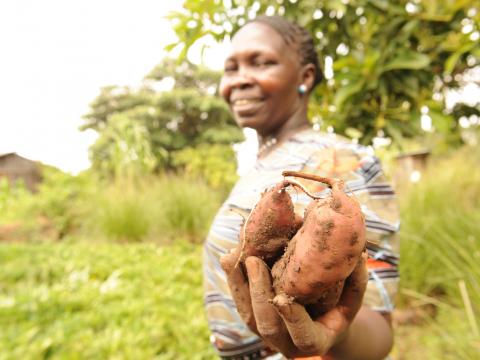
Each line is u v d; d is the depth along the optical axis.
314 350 0.66
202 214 7.12
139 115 19.06
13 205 9.92
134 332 3.37
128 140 8.94
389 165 4.15
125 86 24.36
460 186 4.27
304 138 1.25
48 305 3.90
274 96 1.39
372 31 2.46
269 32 1.40
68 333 3.37
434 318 3.10
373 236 1.05
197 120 20.56
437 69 2.54
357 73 2.31
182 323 3.54
